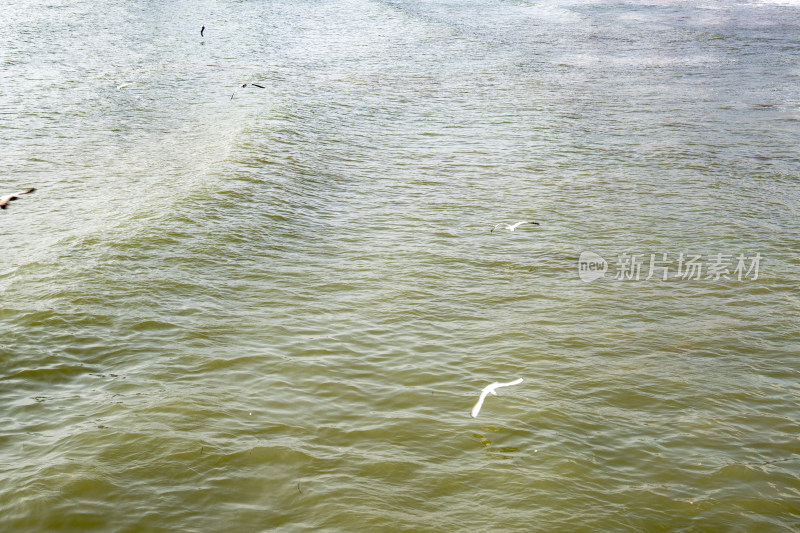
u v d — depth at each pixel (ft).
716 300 49.03
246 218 60.39
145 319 44.93
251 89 107.14
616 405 37.96
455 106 101.14
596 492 31.65
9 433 34.71
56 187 68.69
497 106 100.99
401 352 42.42
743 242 57.98
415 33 154.30
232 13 169.37
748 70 120.78
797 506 31.09
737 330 45.32
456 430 35.58
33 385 38.73
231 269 52.08
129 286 48.75
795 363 41.91
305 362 41.09
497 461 33.45
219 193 64.85
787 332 45.06
